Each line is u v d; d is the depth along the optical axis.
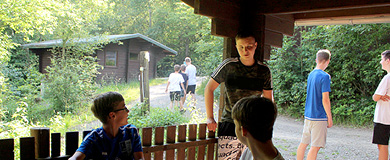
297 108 10.43
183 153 2.71
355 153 5.54
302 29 11.82
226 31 3.18
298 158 4.05
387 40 9.73
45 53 19.39
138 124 6.23
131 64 21.00
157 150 2.49
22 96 11.12
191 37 33.75
